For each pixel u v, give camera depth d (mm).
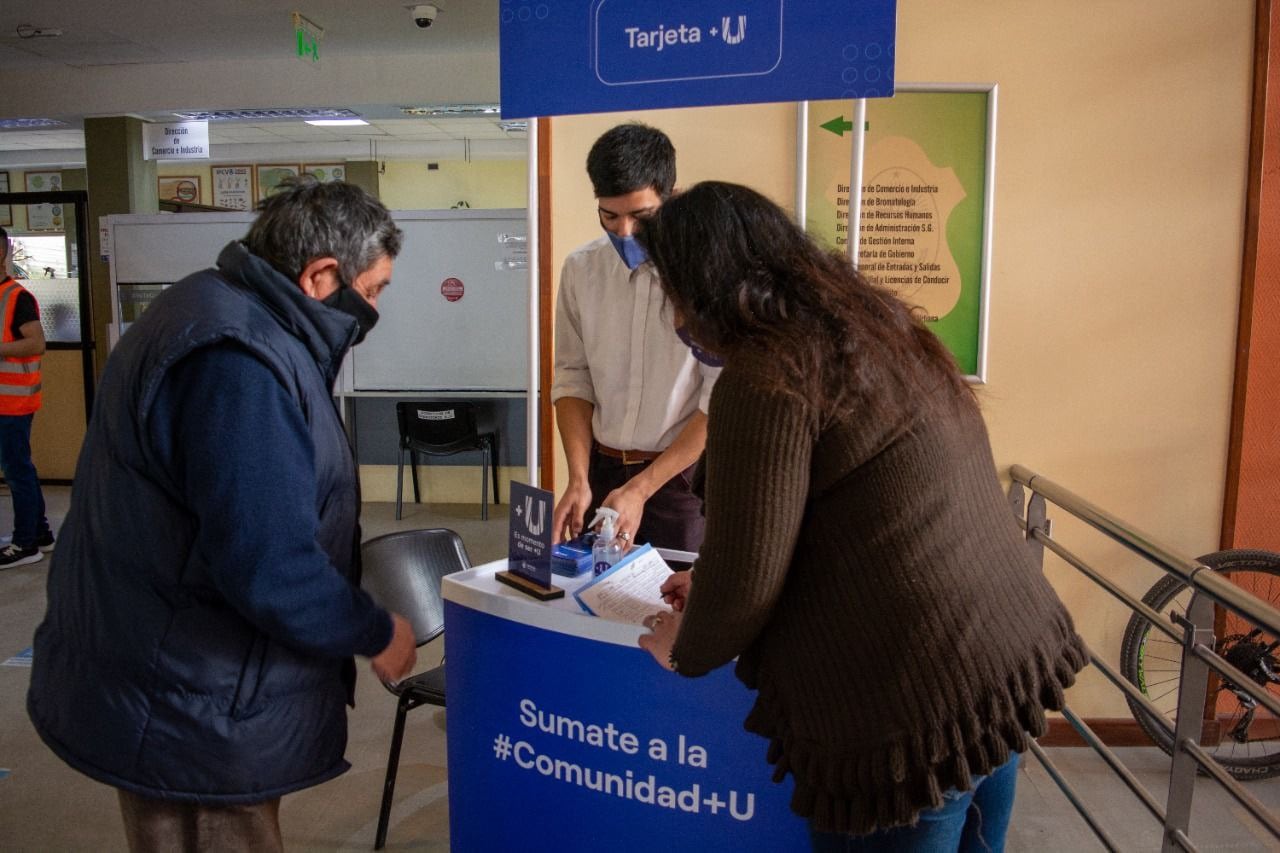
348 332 1312
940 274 2602
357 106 6895
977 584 1036
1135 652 2631
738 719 1351
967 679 1009
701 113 2580
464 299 5809
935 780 1011
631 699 1379
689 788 1391
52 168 10930
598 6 1555
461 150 11328
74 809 2457
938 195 2572
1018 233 2609
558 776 1450
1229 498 2686
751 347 1005
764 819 1377
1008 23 2527
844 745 1035
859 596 1021
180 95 6809
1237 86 2539
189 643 1240
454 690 1530
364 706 3111
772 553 987
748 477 976
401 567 2035
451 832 1579
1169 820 1639
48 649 1329
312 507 1223
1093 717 2822
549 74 1596
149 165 7273
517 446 6156
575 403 2094
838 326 1012
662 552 1742
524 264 5738
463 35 6035
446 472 6262
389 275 1382
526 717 1453
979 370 2633
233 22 5594
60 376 6953
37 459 7027
